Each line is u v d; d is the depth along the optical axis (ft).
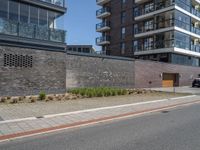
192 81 132.67
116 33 166.71
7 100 51.34
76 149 21.12
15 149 21.12
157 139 24.40
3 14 69.77
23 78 60.39
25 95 60.70
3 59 56.85
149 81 107.96
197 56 146.30
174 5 125.18
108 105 48.44
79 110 41.22
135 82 100.12
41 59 64.18
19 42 65.16
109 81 88.28
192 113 42.37
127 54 156.46
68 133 27.09
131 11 155.02
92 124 32.17
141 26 147.64
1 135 25.17
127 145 22.27
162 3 135.13
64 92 69.46
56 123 31.17
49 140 24.12
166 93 81.97
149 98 64.44
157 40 136.05
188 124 32.12
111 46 170.91
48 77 65.72
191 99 65.51
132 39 153.17
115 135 26.11
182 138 24.80
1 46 56.54
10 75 57.98
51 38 72.64
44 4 76.64
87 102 52.03
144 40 145.38
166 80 120.57
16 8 72.13
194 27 144.05
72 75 75.77
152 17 140.56
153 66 110.32
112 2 172.04
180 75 128.47
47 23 79.00
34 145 22.35
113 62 89.92
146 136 25.63
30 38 67.26
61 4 81.51
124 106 47.75
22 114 36.19
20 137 25.07
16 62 59.11
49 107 43.50
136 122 33.65
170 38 128.06
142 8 147.64
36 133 26.73
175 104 54.08
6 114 35.88
